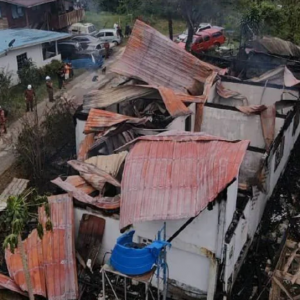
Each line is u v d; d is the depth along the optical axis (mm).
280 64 25031
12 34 28797
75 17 37500
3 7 31438
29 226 14781
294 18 32062
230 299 13516
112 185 14734
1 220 14625
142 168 12953
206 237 12297
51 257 13523
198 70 20203
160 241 11797
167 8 31391
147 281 11883
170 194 12141
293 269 12602
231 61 26156
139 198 12336
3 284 13188
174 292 13523
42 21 34312
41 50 28141
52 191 17656
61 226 13844
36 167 18125
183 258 12977
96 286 13633
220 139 13297
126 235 12461
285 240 13953
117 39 34719
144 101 19047
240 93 21531
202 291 13172
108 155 15492
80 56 30688
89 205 13820
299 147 21531
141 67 19688
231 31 35406
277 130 18516
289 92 20719
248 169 15477
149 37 20328
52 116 20156
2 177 18328
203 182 12070
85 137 17516
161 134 14375
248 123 18391
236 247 13211
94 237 14016
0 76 24453
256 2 32875
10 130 21453
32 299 12297
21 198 11211
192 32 31359
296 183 19047
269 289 13609
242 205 13352
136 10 34156
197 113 18844
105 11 42344
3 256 14547
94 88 26688
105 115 17344
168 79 19672
